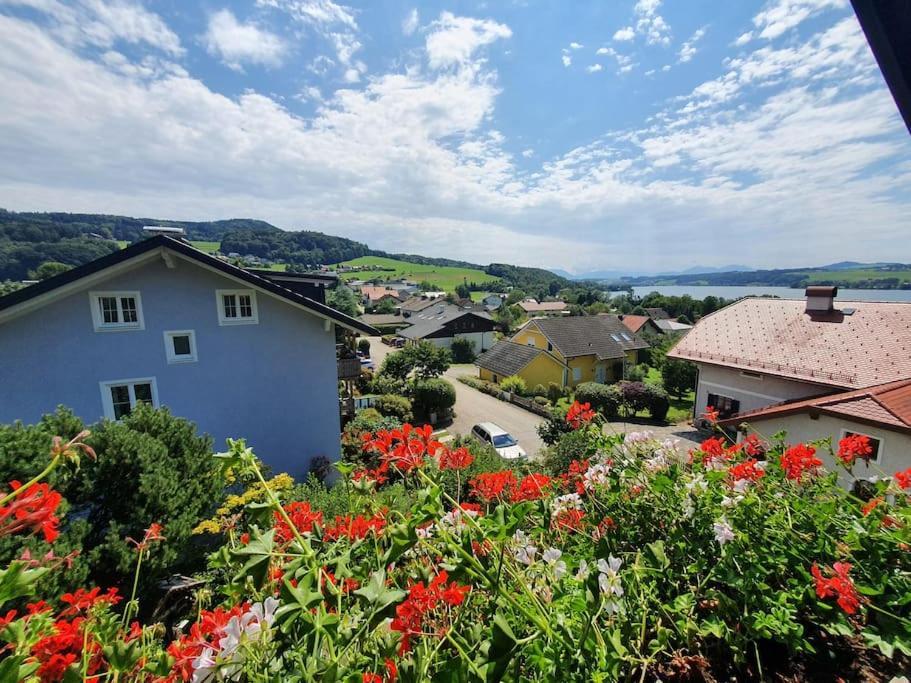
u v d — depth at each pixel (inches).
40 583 108.4
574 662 38.4
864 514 60.6
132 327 313.0
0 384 282.2
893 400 313.4
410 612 37.8
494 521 46.1
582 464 82.7
